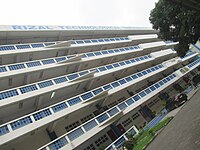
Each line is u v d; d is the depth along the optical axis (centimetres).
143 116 2964
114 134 2341
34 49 2325
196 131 809
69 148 1739
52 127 1967
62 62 2403
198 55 5881
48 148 1639
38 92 1933
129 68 3425
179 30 2278
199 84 2997
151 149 1139
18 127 1606
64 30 2934
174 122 1377
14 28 2386
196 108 1234
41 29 2661
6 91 1747
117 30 4022
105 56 3069
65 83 2223
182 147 744
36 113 1795
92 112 2555
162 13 2344
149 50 4338
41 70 2178
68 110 2019
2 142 1450
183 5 1046
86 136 1931
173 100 2370
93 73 2544
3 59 2156
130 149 1795
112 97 2936
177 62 4444
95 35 3666
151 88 3219
